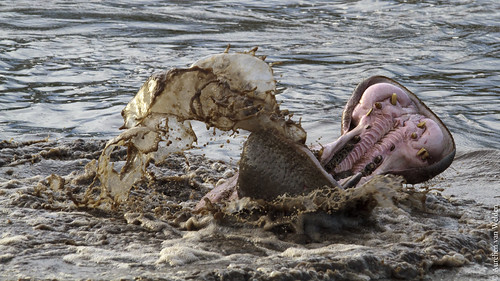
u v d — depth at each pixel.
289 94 12.75
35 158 8.23
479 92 13.12
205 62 5.97
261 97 5.93
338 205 6.11
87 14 19.39
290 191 6.04
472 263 5.74
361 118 7.07
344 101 12.36
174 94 5.93
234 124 6.00
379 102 7.02
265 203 6.14
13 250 5.47
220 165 8.47
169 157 8.54
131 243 5.78
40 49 15.56
